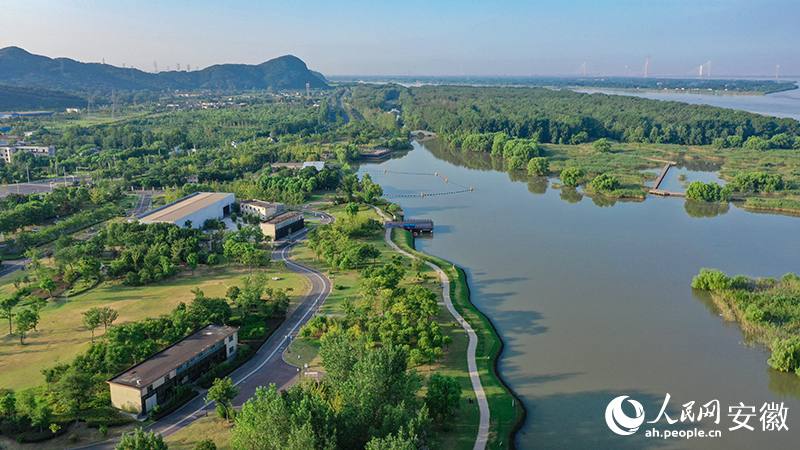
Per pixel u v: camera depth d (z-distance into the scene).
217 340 173.62
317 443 110.38
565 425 152.75
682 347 197.12
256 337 190.25
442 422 147.50
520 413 155.62
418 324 191.88
